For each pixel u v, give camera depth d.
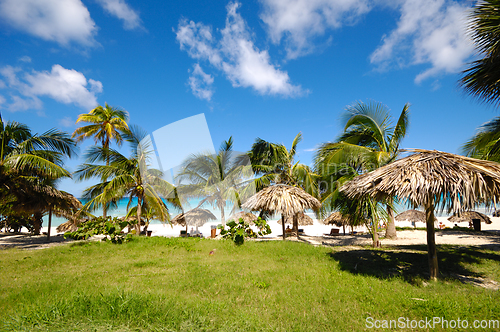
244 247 8.84
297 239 14.45
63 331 2.54
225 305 3.65
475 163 4.71
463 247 9.05
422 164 4.82
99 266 6.67
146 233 18.55
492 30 6.05
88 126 19.58
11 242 14.41
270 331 2.95
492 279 5.23
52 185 13.40
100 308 3.12
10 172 10.84
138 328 2.74
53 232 23.06
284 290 4.48
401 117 11.72
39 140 11.75
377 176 5.16
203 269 6.04
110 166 13.98
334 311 3.60
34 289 4.46
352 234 17.81
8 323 2.72
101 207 16.36
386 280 5.00
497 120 8.05
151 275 5.62
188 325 2.83
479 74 6.94
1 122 11.19
